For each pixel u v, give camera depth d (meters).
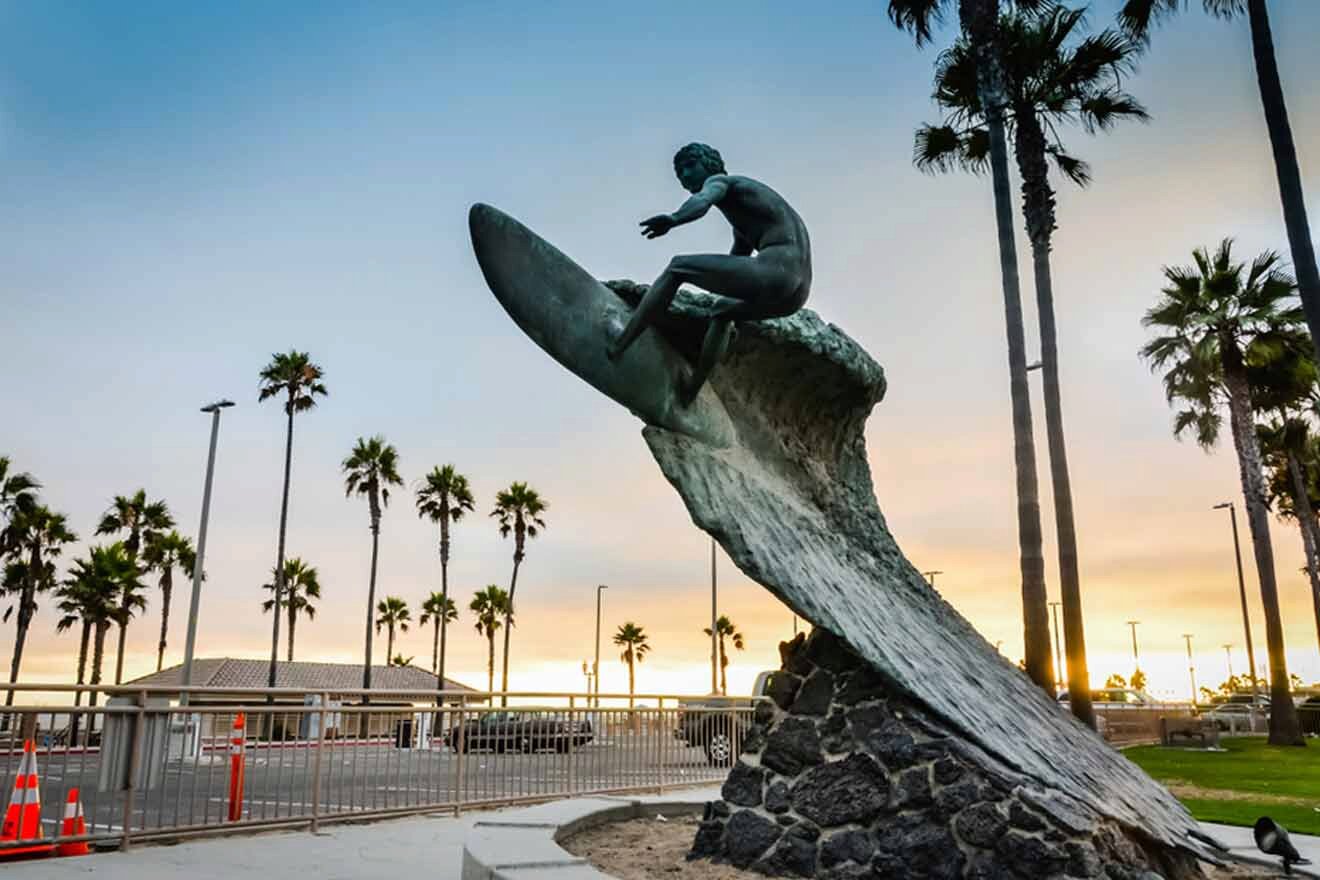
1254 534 27.11
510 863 4.96
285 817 8.68
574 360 6.34
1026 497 16.84
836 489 7.48
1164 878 5.61
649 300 6.10
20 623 44.53
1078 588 17.06
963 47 20.59
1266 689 66.69
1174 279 29.55
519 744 10.80
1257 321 27.81
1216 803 12.16
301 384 48.53
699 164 6.48
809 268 6.23
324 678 56.62
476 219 6.15
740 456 6.88
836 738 5.76
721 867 5.82
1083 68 19.95
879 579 7.07
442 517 54.22
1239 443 28.00
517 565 56.12
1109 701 33.50
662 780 12.31
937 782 5.29
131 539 53.28
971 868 5.06
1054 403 18.09
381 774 9.69
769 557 5.97
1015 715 6.34
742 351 6.94
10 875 6.39
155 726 7.99
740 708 13.68
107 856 7.26
